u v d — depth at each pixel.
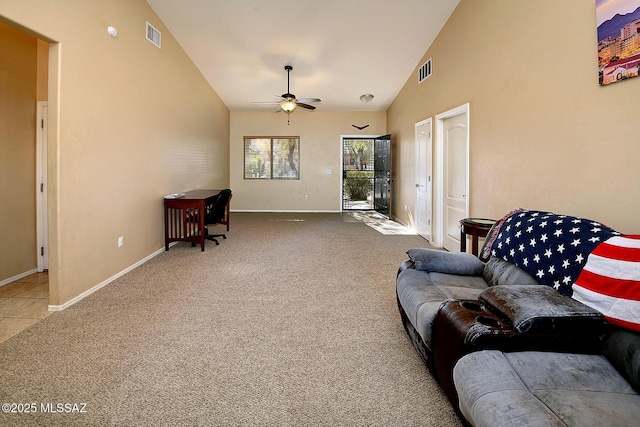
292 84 6.85
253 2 4.22
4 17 2.21
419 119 5.73
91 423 1.49
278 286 3.28
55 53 2.64
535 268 1.82
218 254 4.52
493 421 1.02
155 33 4.37
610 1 1.97
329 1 4.20
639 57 1.81
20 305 2.80
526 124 2.82
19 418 1.51
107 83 3.31
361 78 6.50
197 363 1.96
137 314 2.62
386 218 7.89
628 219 1.92
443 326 1.58
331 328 2.41
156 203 4.46
